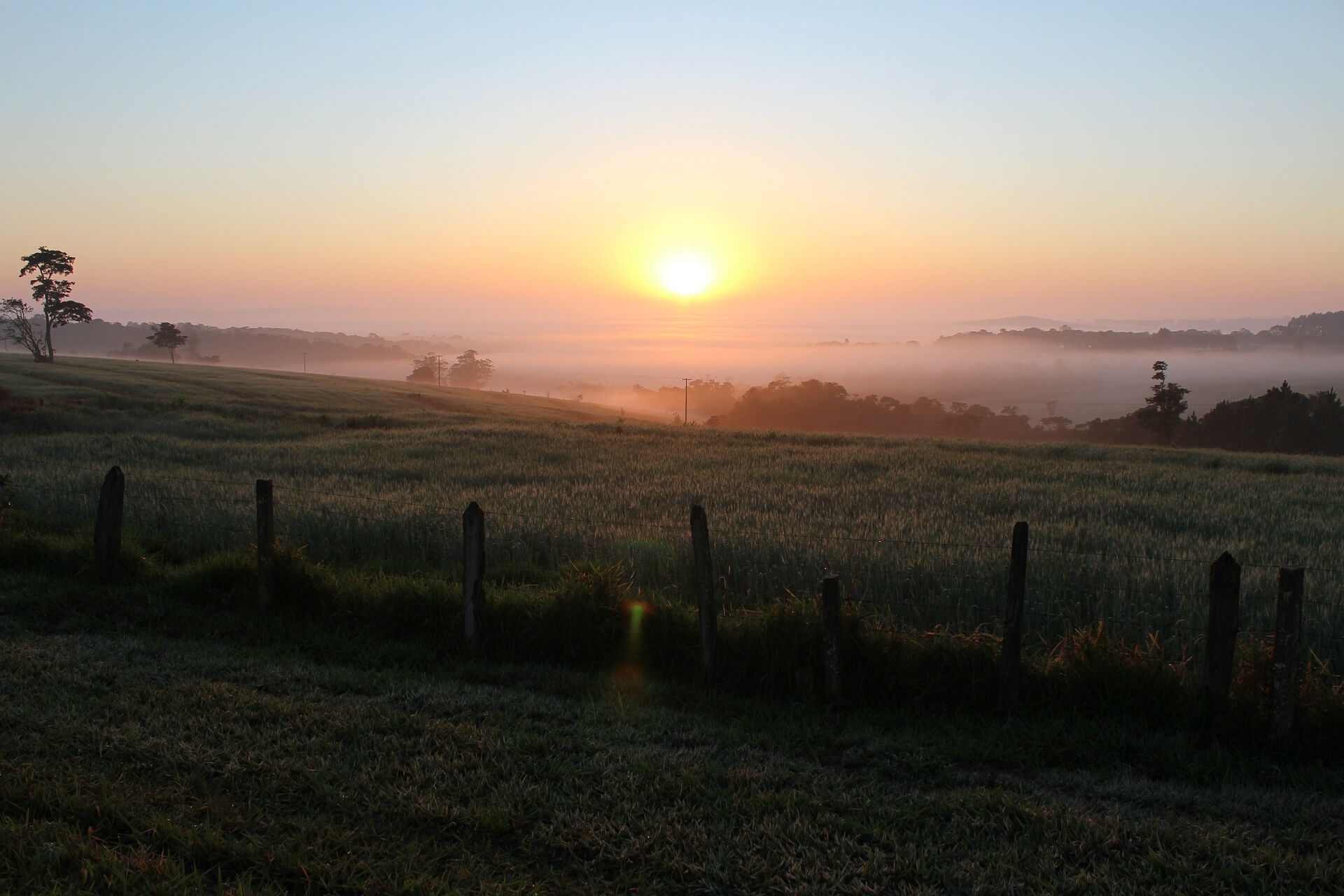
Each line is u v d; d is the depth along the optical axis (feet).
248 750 17.90
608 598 25.18
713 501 54.70
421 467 77.82
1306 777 17.87
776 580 32.12
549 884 13.84
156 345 554.05
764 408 410.31
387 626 26.50
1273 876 14.40
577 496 56.08
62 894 12.95
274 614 27.73
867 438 122.62
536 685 22.82
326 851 14.37
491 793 16.55
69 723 18.78
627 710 21.09
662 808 16.15
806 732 19.89
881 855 14.66
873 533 42.88
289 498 45.42
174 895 13.10
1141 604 28.84
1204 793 17.29
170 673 22.16
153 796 15.87
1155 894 13.82
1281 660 18.70
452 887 13.53
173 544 36.27
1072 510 56.08
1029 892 13.80
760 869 14.25
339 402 225.56
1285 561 40.32
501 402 304.71
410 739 18.81
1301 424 277.44
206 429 123.95
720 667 23.03
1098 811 16.57
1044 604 29.25
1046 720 20.34
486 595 26.55
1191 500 62.44
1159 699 20.34
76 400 151.64
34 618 26.68
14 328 325.62
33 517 38.37
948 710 21.38
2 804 15.35
